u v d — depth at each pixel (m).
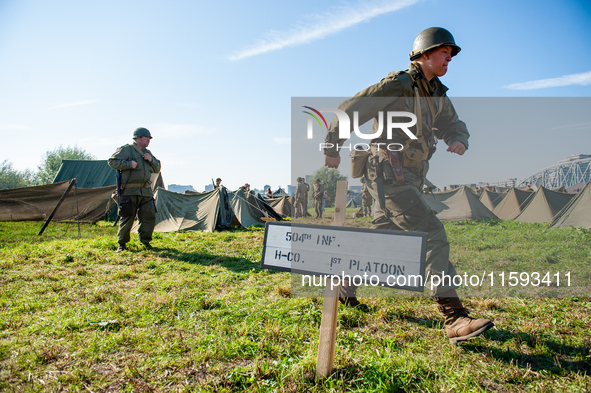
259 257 5.50
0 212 10.59
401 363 1.90
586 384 1.73
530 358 2.04
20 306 2.94
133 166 5.75
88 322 2.56
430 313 2.73
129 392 1.68
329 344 1.77
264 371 1.82
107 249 5.93
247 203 11.59
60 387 1.73
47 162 42.38
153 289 3.63
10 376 1.80
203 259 5.35
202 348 2.12
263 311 2.77
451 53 2.26
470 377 1.79
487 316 2.67
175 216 9.65
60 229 9.23
